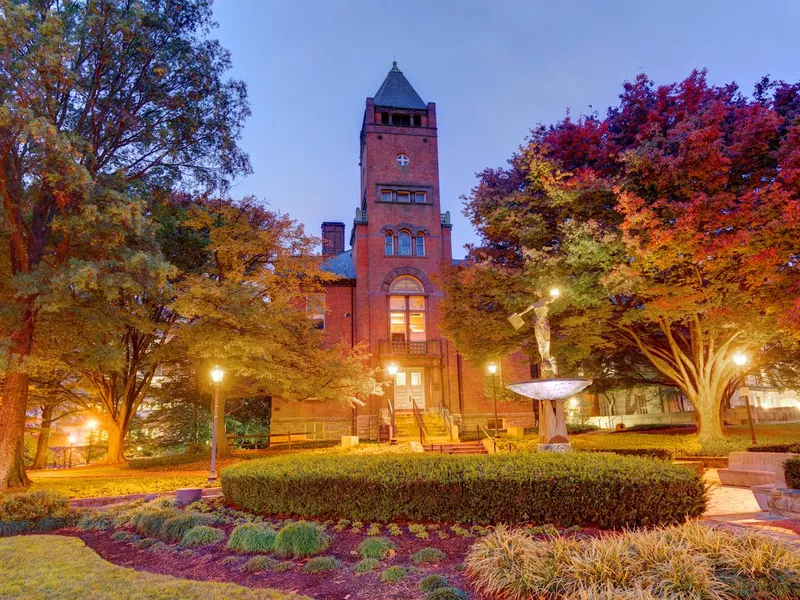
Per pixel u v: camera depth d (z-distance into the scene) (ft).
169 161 59.00
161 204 60.59
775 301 42.14
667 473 24.95
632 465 26.25
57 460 117.39
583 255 45.85
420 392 98.02
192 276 56.24
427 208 104.32
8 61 39.29
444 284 64.90
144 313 56.39
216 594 18.47
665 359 68.03
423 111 109.19
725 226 41.83
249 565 22.24
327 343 99.04
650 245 42.01
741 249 39.60
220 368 48.37
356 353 84.33
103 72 50.29
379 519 27.35
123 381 84.02
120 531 30.58
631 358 85.25
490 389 96.22
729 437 59.47
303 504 29.32
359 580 20.08
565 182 51.21
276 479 30.35
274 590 18.99
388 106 107.34
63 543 27.63
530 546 19.04
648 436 69.62
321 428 95.30
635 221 42.57
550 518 25.09
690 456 54.80
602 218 50.80
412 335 99.09
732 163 44.88
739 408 103.40
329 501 28.60
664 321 59.62
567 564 17.37
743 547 17.46
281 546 23.65
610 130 58.03
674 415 115.65
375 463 30.53
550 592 16.34
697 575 15.61
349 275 105.70
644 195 47.85
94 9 46.75
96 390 76.43
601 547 17.95
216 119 57.62
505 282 55.16
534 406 100.27
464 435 87.20
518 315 38.65
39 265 43.55
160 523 29.43
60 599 18.35
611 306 52.34
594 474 25.05
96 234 44.91
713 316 46.91
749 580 15.67
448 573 19.99
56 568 22.38
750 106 46.68
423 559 21.48
